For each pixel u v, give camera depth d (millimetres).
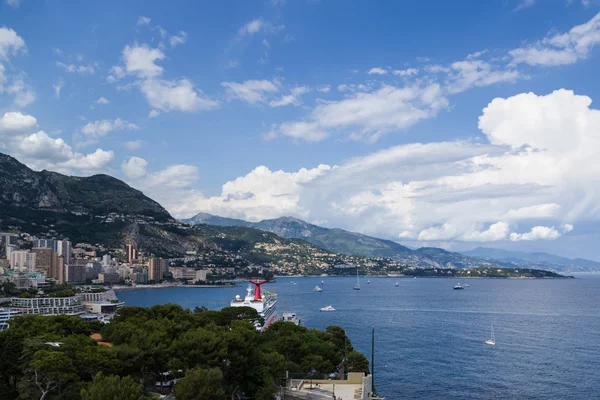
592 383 187000
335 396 123000
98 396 89500
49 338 131000
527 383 186750
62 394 102938
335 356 162125
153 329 142875
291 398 124250
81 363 108625
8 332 126500
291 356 151875
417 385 183625
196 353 116312
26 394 106500
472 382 187750
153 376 130500
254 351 127625
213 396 103438
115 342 132875
